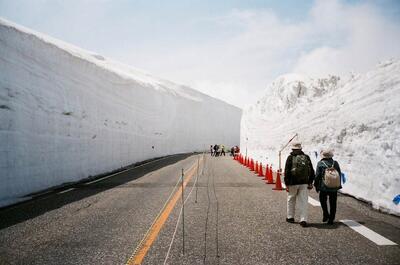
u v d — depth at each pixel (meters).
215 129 73.62
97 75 18.86
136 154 26.08
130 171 18.11
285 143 20.41
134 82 28.33
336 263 4.10
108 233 5.65
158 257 4.42
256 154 28.67
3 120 9.22
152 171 17.83
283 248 4.72
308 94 27.34
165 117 43.22
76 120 14.48
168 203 8.32
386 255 4.36
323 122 14.56
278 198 8.98
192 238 5.27
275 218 6.61
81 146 14.74
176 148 50.81
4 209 7.95
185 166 21.47
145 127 30.41
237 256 4.41
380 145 8.23
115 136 20.42
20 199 9.13
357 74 15.21
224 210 7.41
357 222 6.16
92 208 7.86
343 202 8.15
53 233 5.73
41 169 11.02
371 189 7.98
